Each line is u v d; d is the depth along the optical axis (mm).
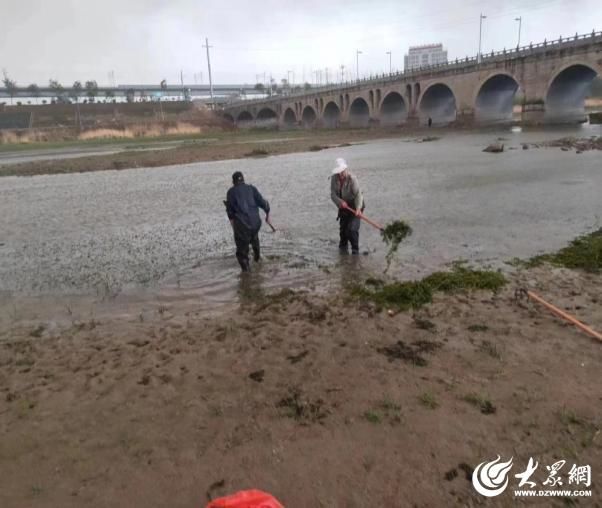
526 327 5109
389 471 3105
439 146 32875
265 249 9250
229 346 5172
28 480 3277
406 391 4020
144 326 6023
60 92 140500
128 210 14891
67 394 4422
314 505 2865
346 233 8594
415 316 5617
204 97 177875
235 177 7848
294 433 3566
